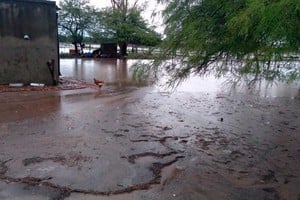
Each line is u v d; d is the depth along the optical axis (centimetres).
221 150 538
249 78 409
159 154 511
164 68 397
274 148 553
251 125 700
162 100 964
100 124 668
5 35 1093
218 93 1108
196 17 303
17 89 1063
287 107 905
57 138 567
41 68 1162
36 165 450
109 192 384
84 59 2808
